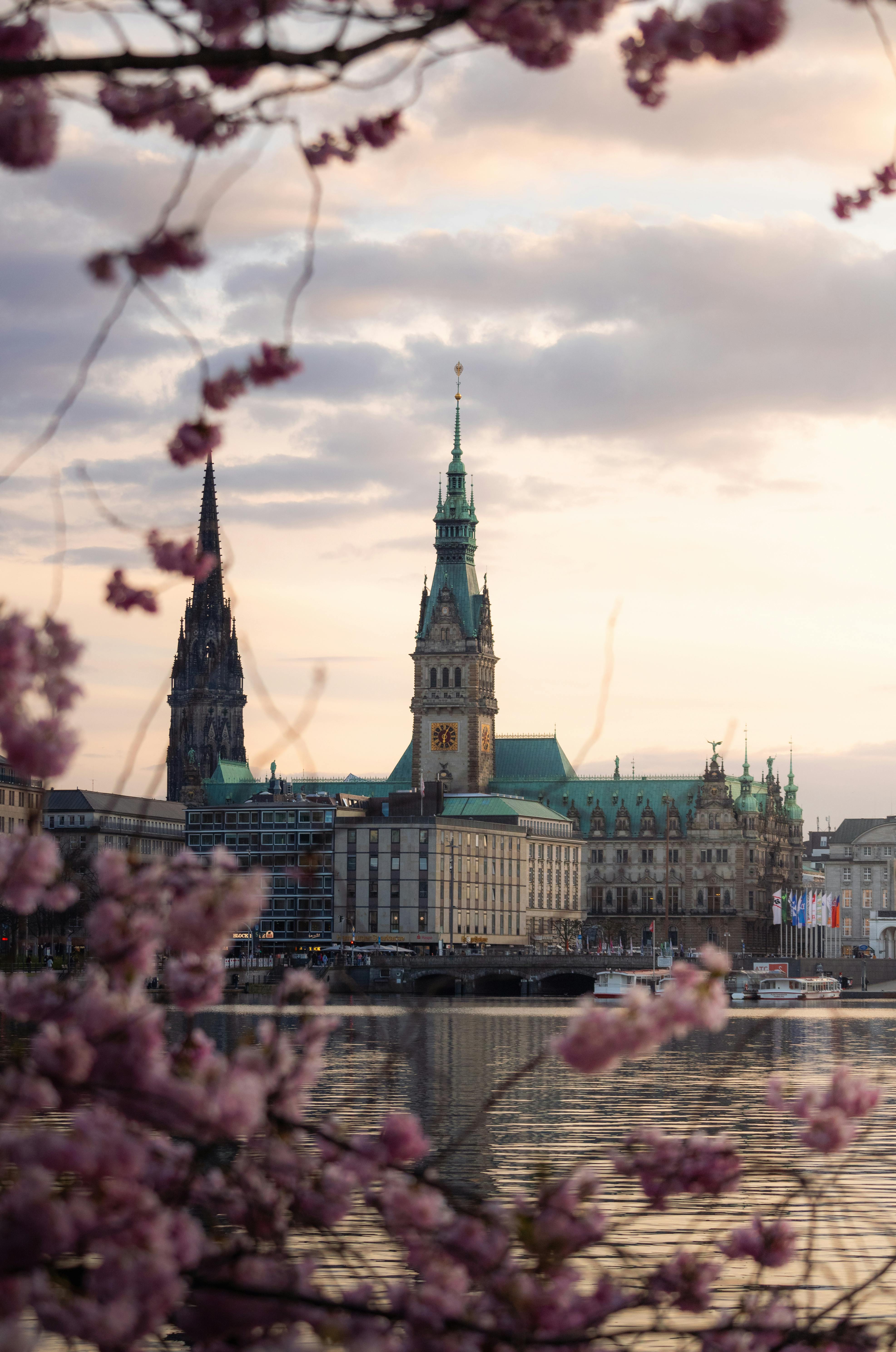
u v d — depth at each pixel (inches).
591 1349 760.3
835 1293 1815.9
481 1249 750.5
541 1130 3656.5
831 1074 5078.7
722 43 599.2
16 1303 622.5
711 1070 5502.0
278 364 704.4
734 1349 785.6
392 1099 4084.6
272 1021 764.6
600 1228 773.9
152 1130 717.9
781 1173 921.5
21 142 595.5
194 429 704.4
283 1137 754.2
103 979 682.8
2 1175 676.7
